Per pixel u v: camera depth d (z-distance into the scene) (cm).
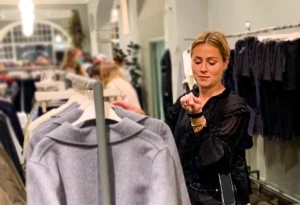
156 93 288
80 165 109
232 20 346
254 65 268
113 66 171
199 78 141
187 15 306
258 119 270
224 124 134
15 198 129
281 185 294
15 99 141
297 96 246
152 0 281
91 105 115
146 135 112
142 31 277
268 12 299
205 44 138
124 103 143
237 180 146
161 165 108
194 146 138
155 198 104
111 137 112
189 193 144
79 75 142
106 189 108
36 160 103
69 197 106
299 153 275
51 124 115
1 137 140
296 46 236
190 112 130
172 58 294
